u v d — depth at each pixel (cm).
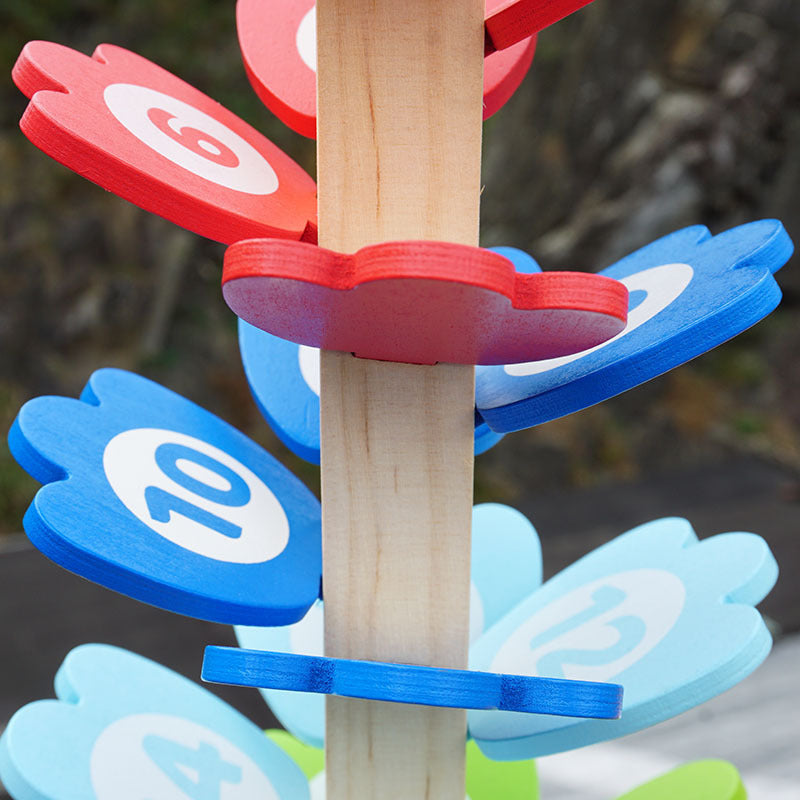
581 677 51
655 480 249
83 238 285
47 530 41
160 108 50
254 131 58
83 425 50
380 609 49
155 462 51
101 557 41
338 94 45
